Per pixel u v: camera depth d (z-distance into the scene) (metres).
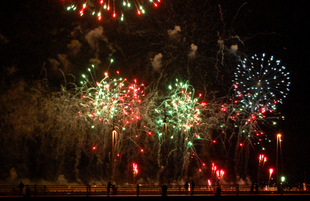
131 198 33.84
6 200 32.00
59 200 32.59
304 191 42.69
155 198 34.34
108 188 36.50
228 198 35.75
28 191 34.25
